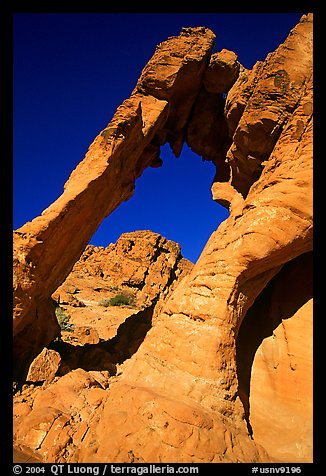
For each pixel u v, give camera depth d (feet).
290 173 30.78
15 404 27.17
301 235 28.17
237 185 47.47
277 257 29.04
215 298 27.89
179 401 23.36
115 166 41.29
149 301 113.60
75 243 39.47
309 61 37.83
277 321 32.04
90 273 137.90
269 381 29.14
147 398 22.93
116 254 138.72
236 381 26.14
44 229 31.76
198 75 51.90
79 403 26.22
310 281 32.68
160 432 21.03
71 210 34.63
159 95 49.39
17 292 29.71
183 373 25.88
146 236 137.18
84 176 36.96
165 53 49.57
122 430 21.68
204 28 51.31
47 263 34.17
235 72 52.65
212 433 21.66
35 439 22.68
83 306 100.89
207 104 56.90
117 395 24.86
